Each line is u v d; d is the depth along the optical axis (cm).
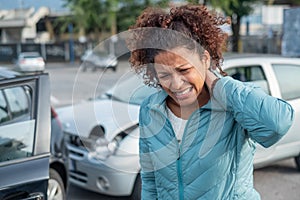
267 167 517
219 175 155
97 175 377
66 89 1305
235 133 154
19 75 335
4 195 267
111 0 2009
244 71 454
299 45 1046
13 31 3859
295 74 484
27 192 279
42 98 325
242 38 2631
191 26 149
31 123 312
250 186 162
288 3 2275
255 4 2161
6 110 320
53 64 2872
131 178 360
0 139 298
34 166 289
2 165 279
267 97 145
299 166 496
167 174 161
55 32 3941
